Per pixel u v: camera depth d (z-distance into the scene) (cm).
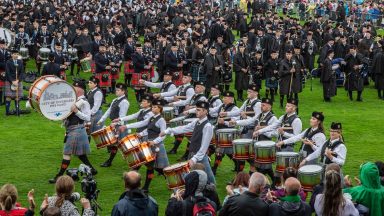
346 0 5856
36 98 1698
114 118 1900
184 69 2939
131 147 1620
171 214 1052
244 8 5644
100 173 1830
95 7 4806
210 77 2819
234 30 4941
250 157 1692
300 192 1233
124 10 4494
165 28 3666
